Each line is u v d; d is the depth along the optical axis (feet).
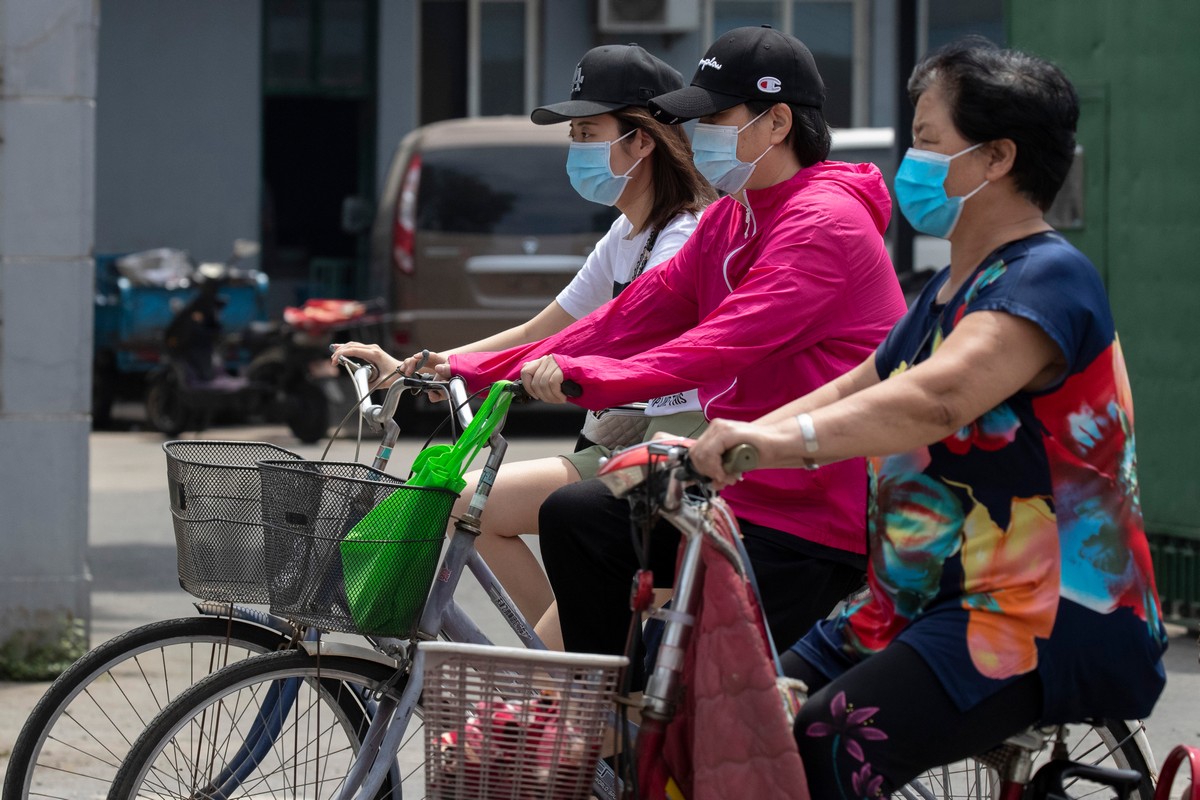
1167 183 46.47
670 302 24.97
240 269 120.67
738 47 23.11
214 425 102.63
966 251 18.76
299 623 21.29
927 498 18.63
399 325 89.45
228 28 119.96
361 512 20.95
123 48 118.52
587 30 124.16
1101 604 18.19
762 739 18.20
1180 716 37.06
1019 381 17.74
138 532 64.75
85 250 41.73
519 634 23.36
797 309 22.04
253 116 120.88
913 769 18.38
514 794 19.30
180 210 120.37
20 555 41.81
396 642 23.16
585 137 26.71
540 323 29.19
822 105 23.56
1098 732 24.64
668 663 19.27
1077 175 48.21
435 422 97.35
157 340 100.68
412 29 123.54
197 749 25.20
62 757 34.12
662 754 19.29
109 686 37.17
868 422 17.72
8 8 40.63
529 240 89.51
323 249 128.57
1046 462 18.17
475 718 19.25
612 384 21.62
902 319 19.70
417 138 91.04
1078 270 18.01
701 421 25.08
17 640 41.91
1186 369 46.39
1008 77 18.04
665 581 23.26
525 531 25.49
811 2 125.49
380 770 22.09
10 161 40.91
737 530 19.29
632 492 19.07
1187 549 46.57
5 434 41.55
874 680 18.31
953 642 18.19
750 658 18.33
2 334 41.32
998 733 18.43
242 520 21.33
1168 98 46.32
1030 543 18.20
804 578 22.80
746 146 23.13
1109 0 47.32
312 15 125.18
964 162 18.31
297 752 24.62
